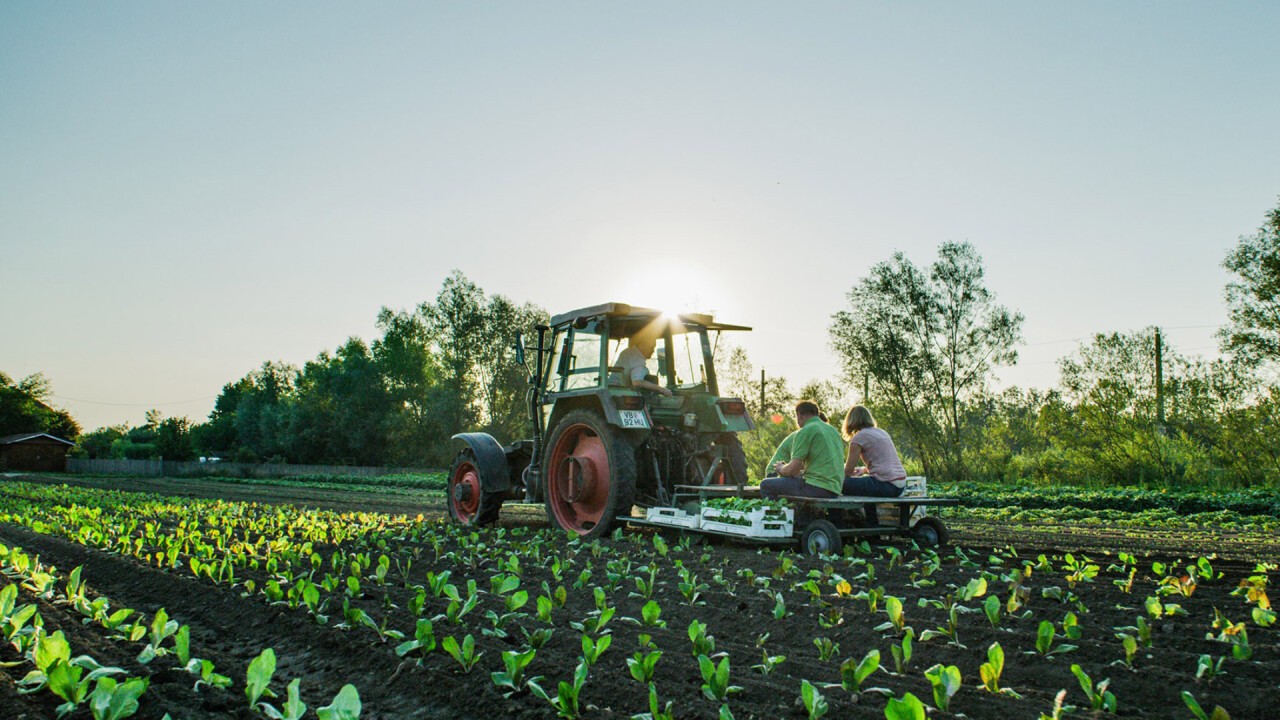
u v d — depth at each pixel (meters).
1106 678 3.43
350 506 15.99
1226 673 3.46
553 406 9.34
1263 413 19.28
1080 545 8.63
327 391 55.44
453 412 51.41
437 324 54.78
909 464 27.78
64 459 62.22
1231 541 9.47
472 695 3.43
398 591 5.70
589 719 3.09
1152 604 4.24
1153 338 21.39
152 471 53.59
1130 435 21.42
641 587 5.28
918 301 26.48
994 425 25.97
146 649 3.82
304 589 4.81
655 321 9.34
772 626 4.46
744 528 7.03
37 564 6.29
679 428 9.15
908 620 4.42
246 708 3.23
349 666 4.02
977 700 3.18
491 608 5.05
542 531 8.93
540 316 55.34
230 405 88.25
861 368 27.05
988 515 14.82
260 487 28.94
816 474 7.18
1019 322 26.05
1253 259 19.80
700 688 3.36
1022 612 4.58
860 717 3.03
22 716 3.06
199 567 6.19
